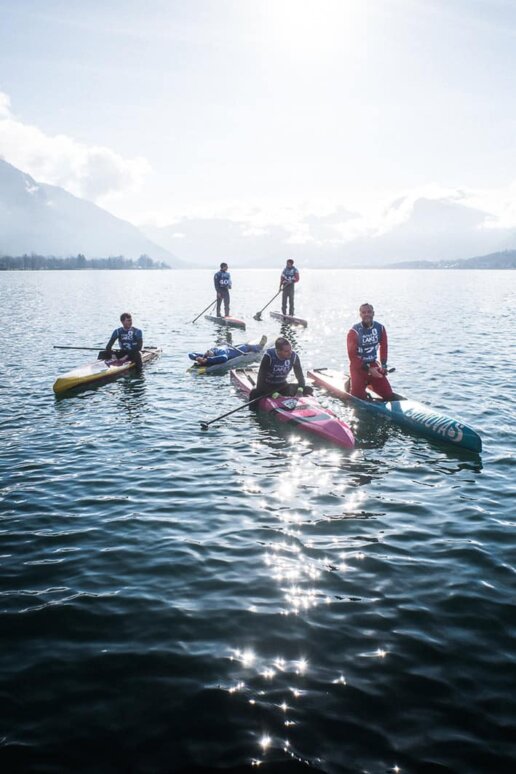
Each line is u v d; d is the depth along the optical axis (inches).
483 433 374.0
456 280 4512.8
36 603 188.9
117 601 190.1
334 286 3115.2
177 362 641.6
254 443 361.7
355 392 453.4
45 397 477.4
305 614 182.9
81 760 127.6
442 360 636.1
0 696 146.6
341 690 148.7
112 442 361.7
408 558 219.0
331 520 252.7
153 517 255.8
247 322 1069.8
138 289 2608.3
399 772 124.0
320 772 124.4
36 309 1371.8
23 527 245.3
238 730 136.0
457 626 175.8
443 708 141.9
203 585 200.2
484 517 253.9
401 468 317.1
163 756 128.8
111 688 149.6
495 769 124.3
